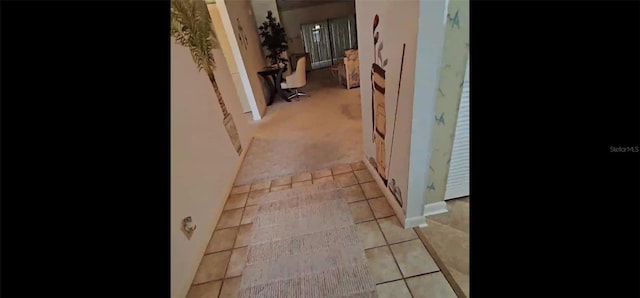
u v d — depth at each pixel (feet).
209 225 6.75
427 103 4.58
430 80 4.36
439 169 5.92
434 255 5.30
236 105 11.30
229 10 13.88
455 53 4.70
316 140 11.57
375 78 6.35
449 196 6.55
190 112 6.89
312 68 32.37
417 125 4.78
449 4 4.29
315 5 29.89
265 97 17.76
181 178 5.84
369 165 8.39
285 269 5.48
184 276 5.27
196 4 9.04
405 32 4.39
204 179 6.97
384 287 4.82
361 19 6.61
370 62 6.54
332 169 9.04
